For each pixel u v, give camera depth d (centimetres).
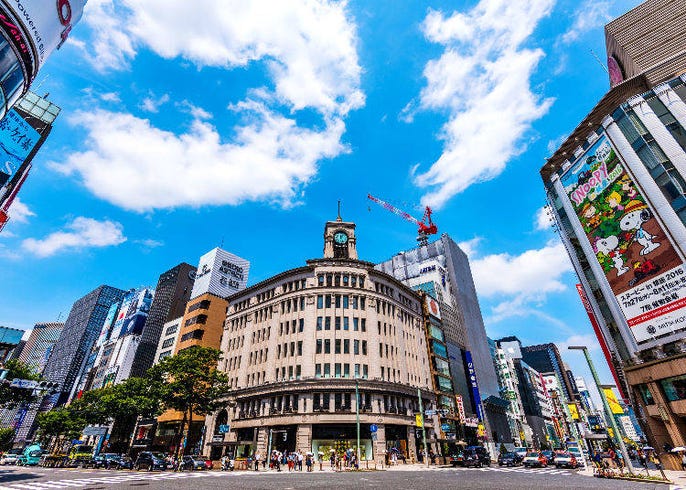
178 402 4194
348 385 4169
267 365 4725
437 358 6069
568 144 4309
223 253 8319
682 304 2961
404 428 4456
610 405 2406
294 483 1920
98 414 5625
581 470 3162
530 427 10575
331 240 6038
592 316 4647
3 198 4022
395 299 5488
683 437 2859
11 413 12900
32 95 4525
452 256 9006
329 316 4728
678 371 2894
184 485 1795
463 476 2411
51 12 1568
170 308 9312
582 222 4028
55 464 4066
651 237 3272
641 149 3481
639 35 4434
